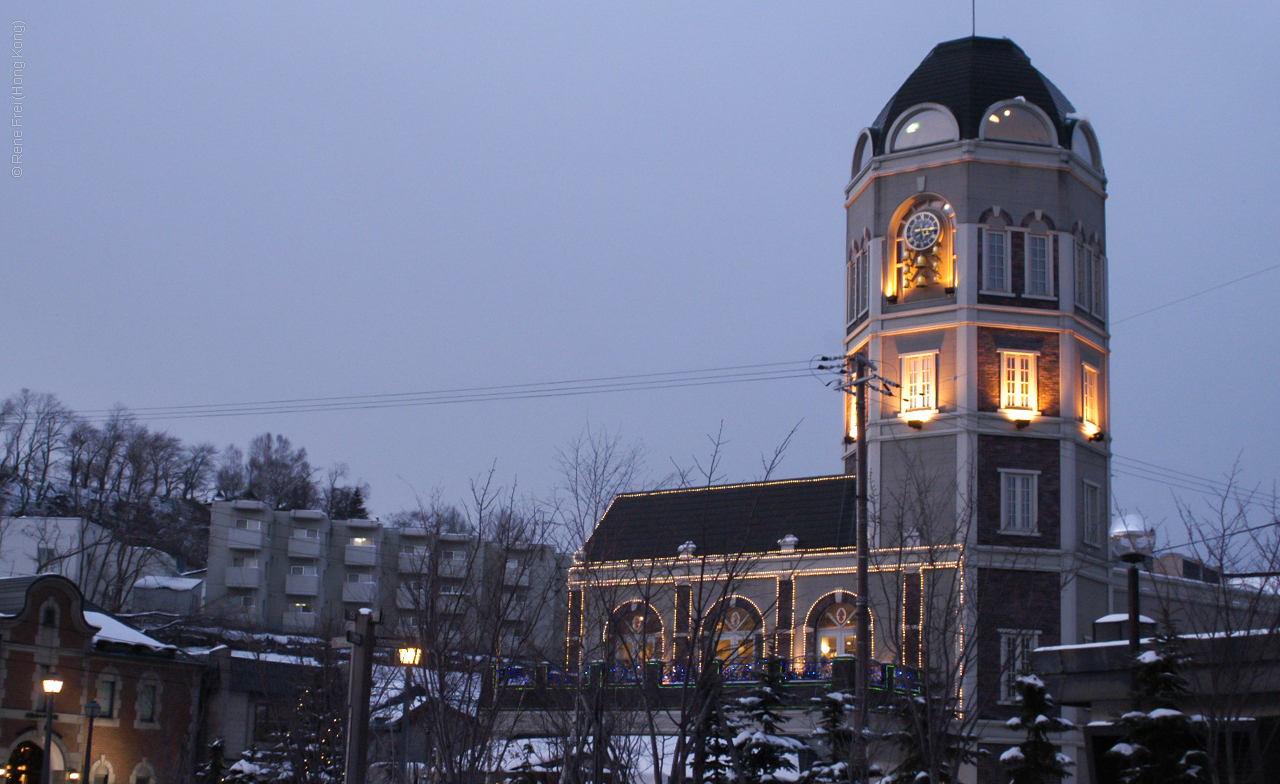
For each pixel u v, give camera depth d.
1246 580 37.88
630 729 31.95
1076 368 62.69
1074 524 60.34
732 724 38.44
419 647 36.53
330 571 110.81
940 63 66.19
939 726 32.53
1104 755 34.31
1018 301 62.41
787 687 50.50
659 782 27.44
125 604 93.94
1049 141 64.12
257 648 55.62
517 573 40.66
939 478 60.22
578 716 30.03
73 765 60.47
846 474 64.25
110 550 96.56
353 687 28.39
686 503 65.12
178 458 133.00
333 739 46.19
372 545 111.38
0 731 57.81
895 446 61.88
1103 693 34.50
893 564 57.19
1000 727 55.88
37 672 59.72
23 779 58.81
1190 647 30.91
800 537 61.19
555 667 33.62
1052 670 35.81
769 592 60.31
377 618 29.00
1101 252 66.00
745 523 63.00
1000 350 61.88
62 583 61.34
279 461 146.12
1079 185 64.88
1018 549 54.47
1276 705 31.09
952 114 63.88
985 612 48.72
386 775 44.78
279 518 110.44
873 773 36.66
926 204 64.19
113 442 119.81
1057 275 63.06
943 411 61.09
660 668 34.22
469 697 33.47
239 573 107.00
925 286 63.44
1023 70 65.62
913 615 55.81
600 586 33.16
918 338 62.62
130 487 119.88
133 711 63.69
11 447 121.38
